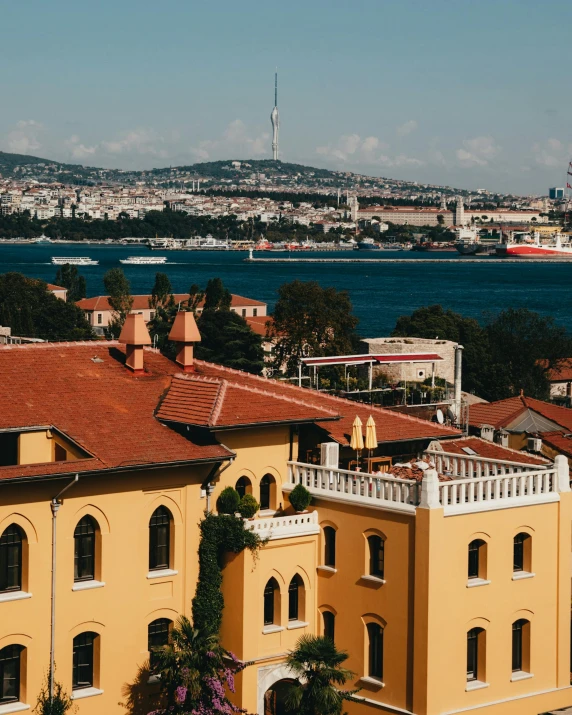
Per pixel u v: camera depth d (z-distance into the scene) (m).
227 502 52.19
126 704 49.75
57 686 47.59
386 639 51.34
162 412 53.28
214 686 48.00
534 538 53.16
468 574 51.19
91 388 53.84
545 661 54.06
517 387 171.38
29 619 46.66
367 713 51.97
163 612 50.72
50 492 46.75
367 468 58.41
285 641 53.12
